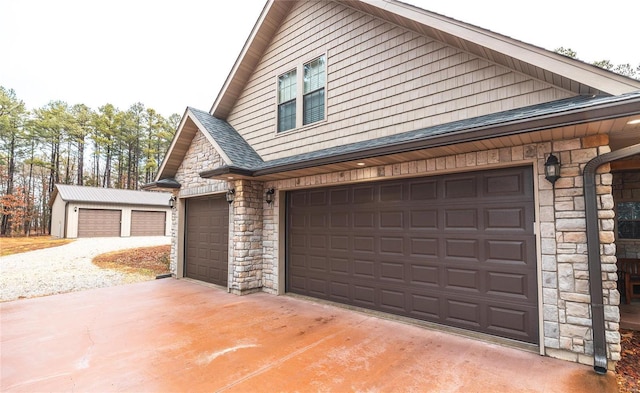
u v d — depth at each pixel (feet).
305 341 13.67
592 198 11.18
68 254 42.01
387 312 17.20
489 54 14.46
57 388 9.95
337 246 19.74
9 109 91.66
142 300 20.92
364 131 19.15
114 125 114.11
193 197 28.86
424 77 16.85
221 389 9.87
